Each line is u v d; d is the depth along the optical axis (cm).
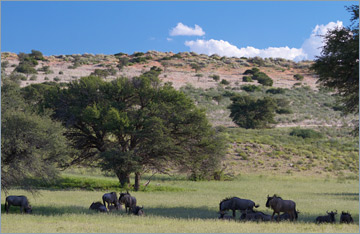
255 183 6981
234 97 14688
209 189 6012
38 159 3275
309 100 19575
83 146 6225
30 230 2186
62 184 5947
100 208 3234
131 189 5841
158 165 6134
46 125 3372
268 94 19762
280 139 11962
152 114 5972
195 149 6097
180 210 3484
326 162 9788
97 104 5822
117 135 5938
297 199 4741
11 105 3547
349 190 6003
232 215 3098
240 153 9912
